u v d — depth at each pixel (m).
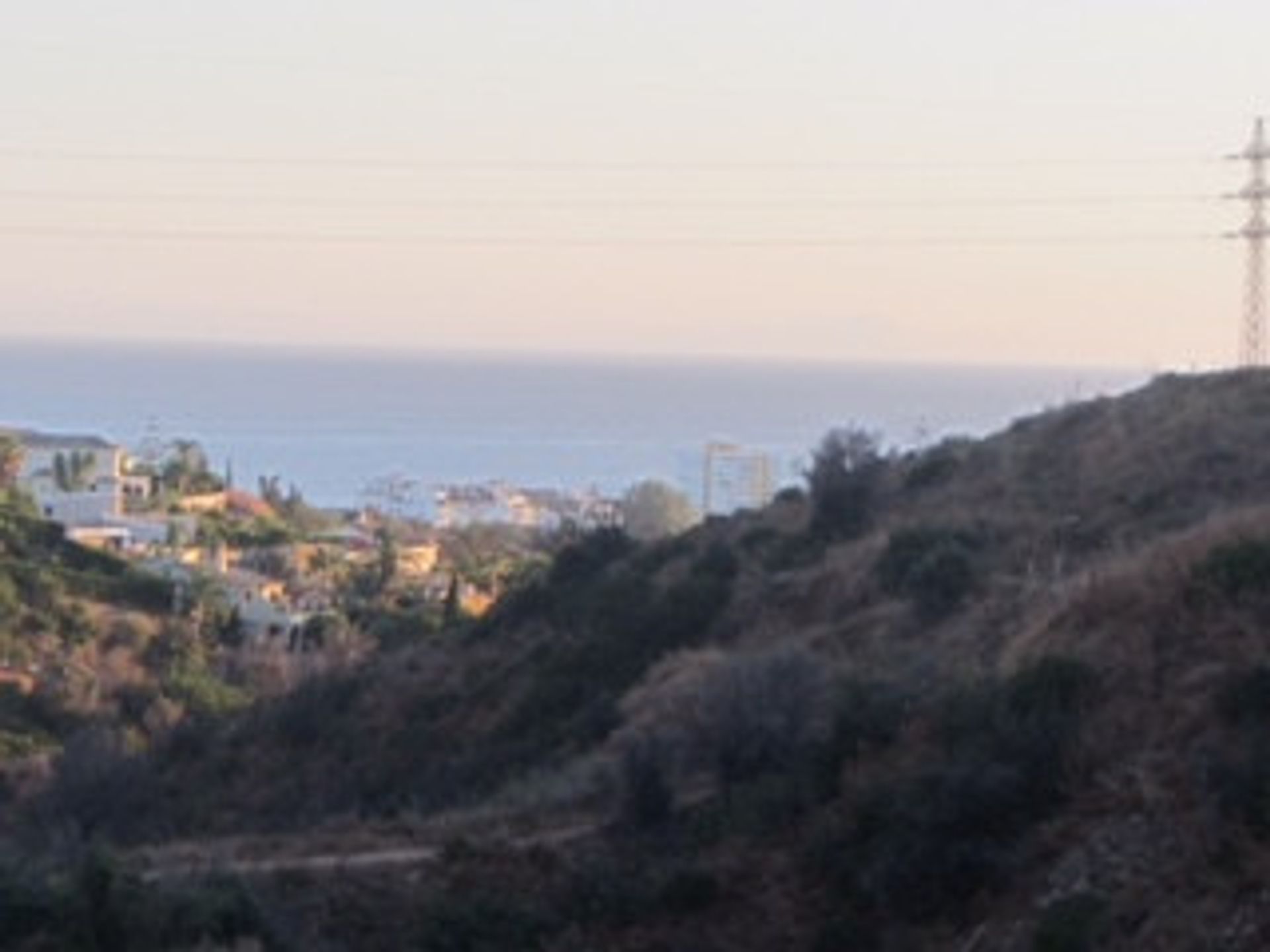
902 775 62.50
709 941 59.88
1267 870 52.22
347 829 79.25
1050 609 75.69
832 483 127.81
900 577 106.06
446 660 125.50
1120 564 75.44
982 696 65.19
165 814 102.19
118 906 58.44
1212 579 65.88
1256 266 151.62
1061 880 55.81
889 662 87.88
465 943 61.19
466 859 67.75
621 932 61.53
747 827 66.50
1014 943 54.50
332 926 62.34
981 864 57.84
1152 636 64.88
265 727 120.81
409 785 107.00
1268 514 72.25
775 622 110.56
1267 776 54.56
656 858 66.25
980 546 109.25
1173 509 110.88
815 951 58.19
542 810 79.00
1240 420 121.19
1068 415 132.62
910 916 58.22
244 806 108.00
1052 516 114.62
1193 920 51.97
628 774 72.94
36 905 58.56
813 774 67.12
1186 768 57.56
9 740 151.75
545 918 62.19
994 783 59.50
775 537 126.38
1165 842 55.22
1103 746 60.69
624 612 119.19
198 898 59.66
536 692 112.75
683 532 142.38
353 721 118.81
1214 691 60.38
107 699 172.25
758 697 73.75
